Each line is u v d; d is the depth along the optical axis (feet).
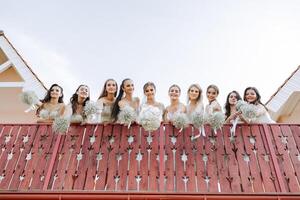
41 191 19.34
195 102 23.45
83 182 20.31
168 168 20.54
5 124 23.59
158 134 22.08
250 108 21.67
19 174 21.03
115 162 21.02
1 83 32.45
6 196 19.22
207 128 22.25
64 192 19.25
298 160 20.85
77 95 23.50
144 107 22.66
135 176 20.34
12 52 33.35
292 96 31.50
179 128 22.09
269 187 19.66
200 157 21.03
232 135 21.93
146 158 21.08
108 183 20.16
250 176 20.15
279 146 21.50
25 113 35.76
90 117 22.54
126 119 21.76
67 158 21.39
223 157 21.01
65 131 21.58
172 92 23.36
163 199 18.89
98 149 21.66
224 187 19.77
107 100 23.56
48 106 24.70
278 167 20.38
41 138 22.74
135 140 21.90
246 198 18.72
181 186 19.86
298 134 22.06
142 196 18.98
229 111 23.85
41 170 21.09
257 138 21.80
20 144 22.56
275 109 32.24
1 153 22.22
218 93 23.56
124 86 23.31
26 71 33.01
